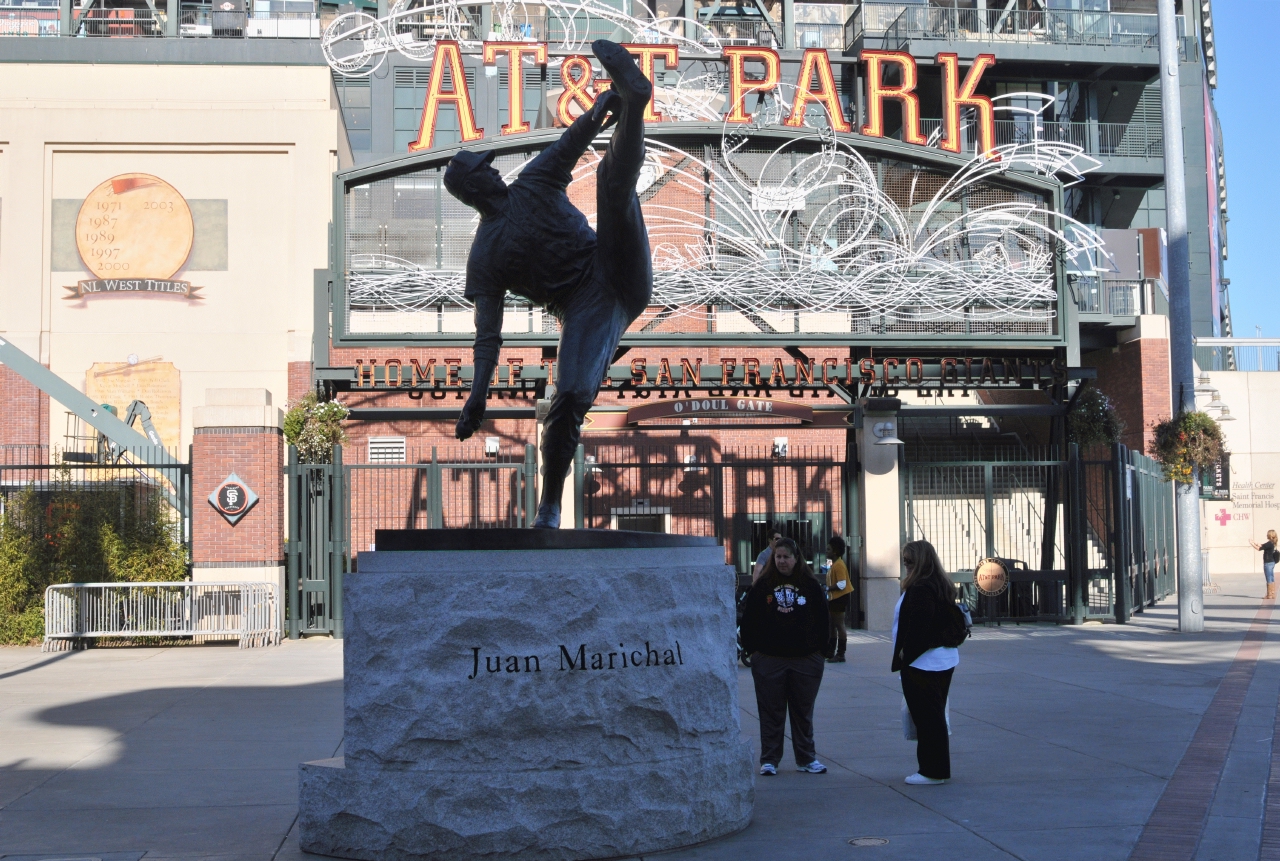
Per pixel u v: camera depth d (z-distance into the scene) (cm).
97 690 1308
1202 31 5450
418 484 2580
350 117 4109
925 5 4147
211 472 1855
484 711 618
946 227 2159
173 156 3022
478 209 726
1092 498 2522
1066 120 4166
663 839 635
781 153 2173
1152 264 3622
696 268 2134
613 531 670
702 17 4147
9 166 2958
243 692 1289
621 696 637
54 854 639
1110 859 598
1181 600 1862
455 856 606
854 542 2044
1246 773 798
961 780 802
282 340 2988
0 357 2278
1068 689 1238
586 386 702
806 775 835
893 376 2108
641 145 654
